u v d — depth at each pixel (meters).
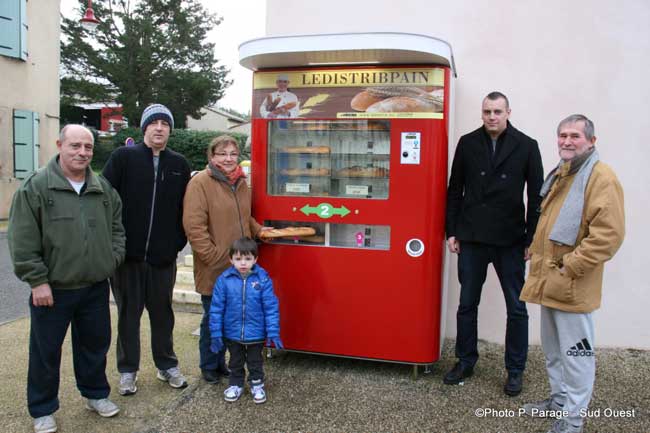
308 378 3.29
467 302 3.17
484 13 3.75
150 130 2.97
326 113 3.29
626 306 3.70
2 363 3.50
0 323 4.38
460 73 3.82
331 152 3.38
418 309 3.19
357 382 3.23
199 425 2.73
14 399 3.00
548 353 2.75
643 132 3.58
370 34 2.92
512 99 3.76
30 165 10.91
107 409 2.81
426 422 2.75
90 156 2.60
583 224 2.38
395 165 3.18
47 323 2.59
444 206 3.24
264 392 3.00
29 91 11.04
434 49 2.94
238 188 3.17
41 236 2.52
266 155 3.40
